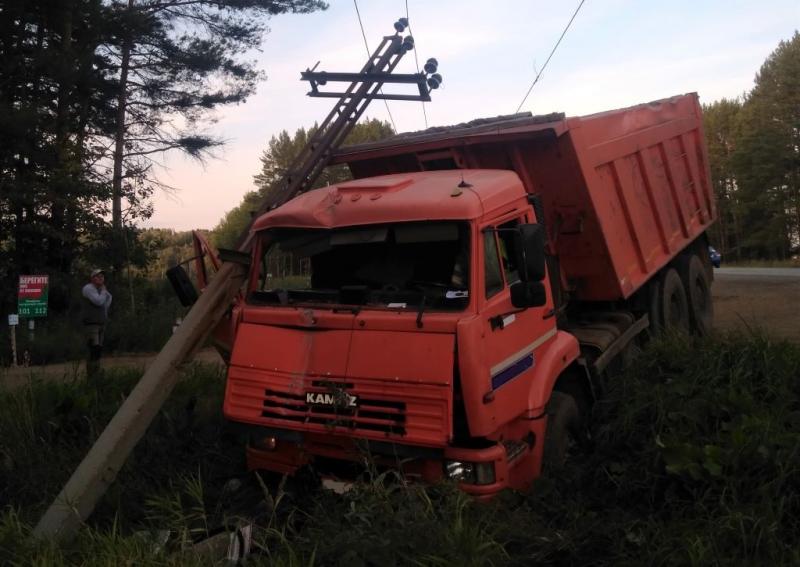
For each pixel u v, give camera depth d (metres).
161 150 24.73
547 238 7.43
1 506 5.69
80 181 20.47
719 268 37.16
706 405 5.76
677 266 10.89
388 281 5.23
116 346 16.17
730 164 68.38
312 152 11.90
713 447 4.91
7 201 19.36
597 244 7.86
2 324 18.73
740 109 73.06
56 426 6.85
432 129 8.70
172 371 5.57
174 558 4.15
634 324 8.70
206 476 6.16
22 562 4.20
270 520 4.74
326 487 5.09
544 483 5.23
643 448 5.65
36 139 19.38
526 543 4.43
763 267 40.06
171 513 5.07
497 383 4.99
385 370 4.83
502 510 4.77
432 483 4.82
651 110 9.79
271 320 5.44
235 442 6.70
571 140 7.16
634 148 8.90
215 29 24.52
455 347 4.75
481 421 4.75
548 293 6.02
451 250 5.10
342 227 5.41
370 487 4.61
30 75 19.95
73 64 20.08
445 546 4.05
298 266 5.64
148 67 24.03
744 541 4.14
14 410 7.12
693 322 10.88
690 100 11.37
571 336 6.40
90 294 10.74
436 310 4.95
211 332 6.18
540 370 5.68
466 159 7.62
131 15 21.84
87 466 5.10
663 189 9.95
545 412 5.61
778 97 62.50
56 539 4.53
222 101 24.67
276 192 11.48
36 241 20.78
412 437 4.69
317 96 12.41
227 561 4.38
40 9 20.12
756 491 4.57
